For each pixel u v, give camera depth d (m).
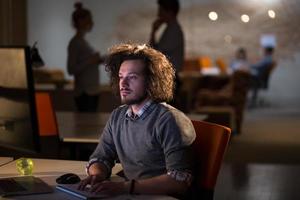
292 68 13.82
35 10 12.34
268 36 13.56
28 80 2.16
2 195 2.12
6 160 2.85
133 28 13.71
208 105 9.23
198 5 13.94
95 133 3.66
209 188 2.39
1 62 2.25
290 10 13.71
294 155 7.07
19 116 2.24
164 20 5.59
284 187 5.33
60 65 12.76
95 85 5.93
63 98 7.14
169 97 2.39
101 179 2.22
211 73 12.23
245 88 8.94
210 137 2.43
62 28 12.75
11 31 7.31
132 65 2.30
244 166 6.34
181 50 5.59
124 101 2.32
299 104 13.11
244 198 4.91
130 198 2.11
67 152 3.60
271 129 9.38
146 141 2.32
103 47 13.75
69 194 2.16
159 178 2.22
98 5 13.70
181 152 2.26
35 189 2.20
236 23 13.91
